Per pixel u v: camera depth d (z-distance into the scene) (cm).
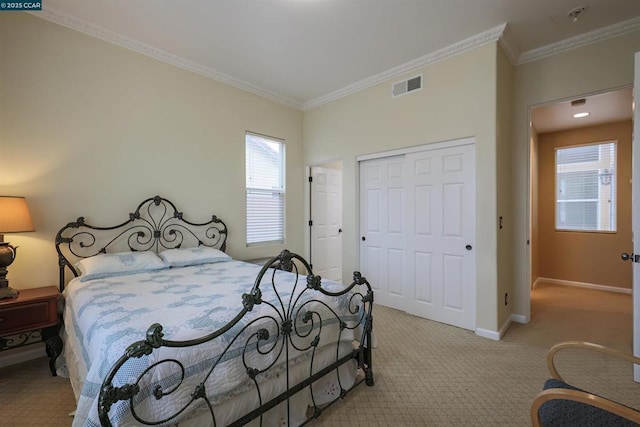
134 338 125
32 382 213
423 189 332
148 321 144
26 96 239
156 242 312
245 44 297
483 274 287
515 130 321
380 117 367
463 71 297
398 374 221
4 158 230
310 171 469
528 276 321
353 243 398
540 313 353
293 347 163
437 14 252
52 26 250
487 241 284
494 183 278
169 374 117
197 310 160
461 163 304
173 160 325
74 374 179
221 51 311
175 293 196
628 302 394
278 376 157
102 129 277
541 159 501
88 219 270
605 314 349
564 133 480
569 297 417
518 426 168
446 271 316
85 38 267
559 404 122
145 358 114
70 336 195
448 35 282
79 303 188
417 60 325
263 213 420
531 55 309
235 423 136
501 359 243
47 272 250
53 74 251
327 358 186
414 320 328
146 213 305
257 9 245
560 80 296
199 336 130
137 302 176
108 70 280
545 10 246
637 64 202
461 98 298
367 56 321
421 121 328
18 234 238
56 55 253
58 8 243
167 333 130
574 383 211
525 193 318
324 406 183
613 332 297
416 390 202
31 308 211
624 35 265
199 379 125
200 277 245
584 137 462
